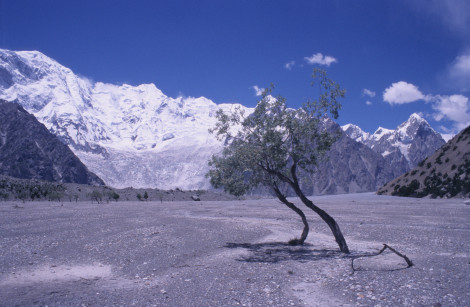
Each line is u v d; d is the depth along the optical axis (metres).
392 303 9.85
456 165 82.69
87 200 77.25
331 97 18.78
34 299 10.34
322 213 18.91
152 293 11.06
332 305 9.91
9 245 19.36
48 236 22.69
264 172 20.02
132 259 16.25
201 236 24.03
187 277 13.10
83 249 18.42
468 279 12.00
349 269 14.14
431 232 26.47
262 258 16.97
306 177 20.77
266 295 10.84
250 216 43.00
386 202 69.44
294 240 21.77
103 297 10.63
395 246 20.56
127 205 62.53
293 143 19.19
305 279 12.86
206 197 104.12
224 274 13.56
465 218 36.28
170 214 44.12
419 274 12.83
